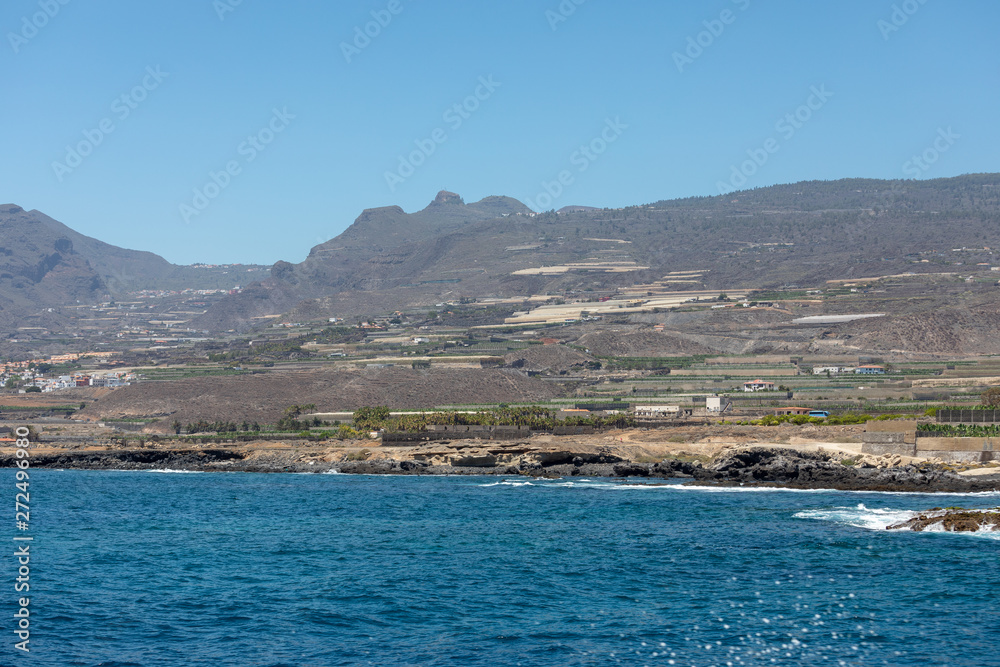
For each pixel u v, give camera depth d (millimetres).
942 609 66438
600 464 187500
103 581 78125
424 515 121938
